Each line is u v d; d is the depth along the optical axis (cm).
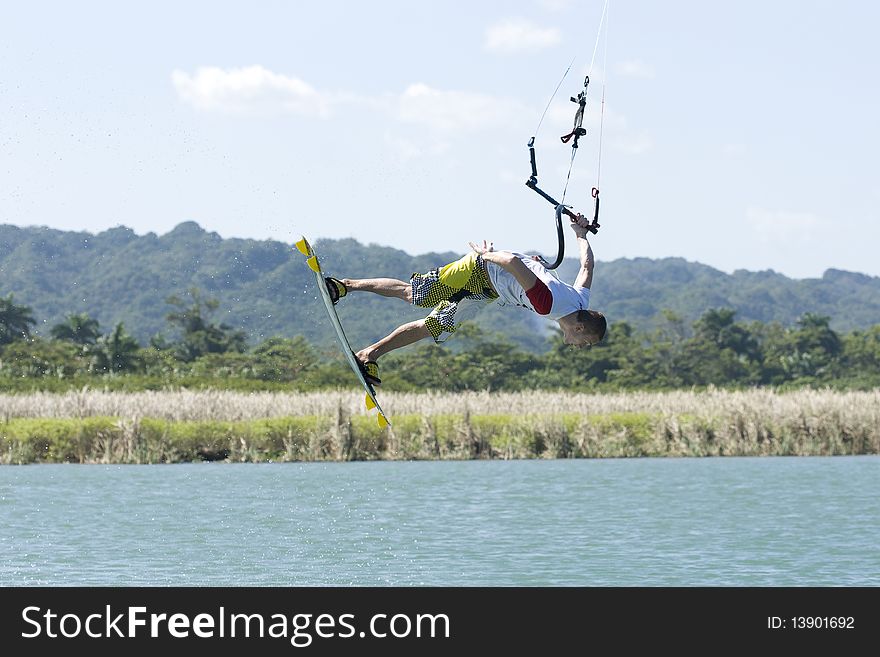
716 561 2191
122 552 2316
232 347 10588
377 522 2734
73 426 4656
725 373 11900
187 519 2784
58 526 2664
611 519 2778
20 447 4562
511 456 4872
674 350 11888
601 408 5809
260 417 5116
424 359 10169
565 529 2608
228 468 4294
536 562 2191
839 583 2008
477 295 1270
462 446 4878
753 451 5022
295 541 2455
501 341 11081
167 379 8388
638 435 5094
